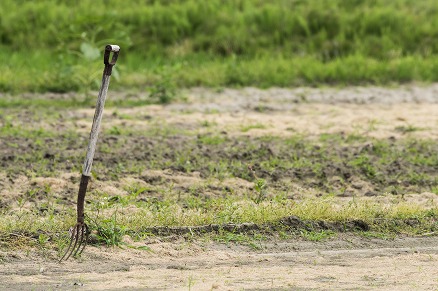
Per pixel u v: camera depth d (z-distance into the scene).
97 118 14.31
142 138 26.31
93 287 13.16
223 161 23.31
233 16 42.56
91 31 35.16
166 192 19.80
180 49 40.16
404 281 13.60
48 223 16.20
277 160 23.41
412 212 18.14
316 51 40.66
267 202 18.83
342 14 42.88
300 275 14.00
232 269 14.41
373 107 32.97
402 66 37.97
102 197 18.41
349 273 14.20
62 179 20.53
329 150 25.23
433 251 16.12
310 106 32.94
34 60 37.91
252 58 39.88
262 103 33.25
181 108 31.89
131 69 37.44
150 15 41.88
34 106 31.47
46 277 13.77
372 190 20.83
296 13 42.50
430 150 25.70
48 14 41.84
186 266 14.64
